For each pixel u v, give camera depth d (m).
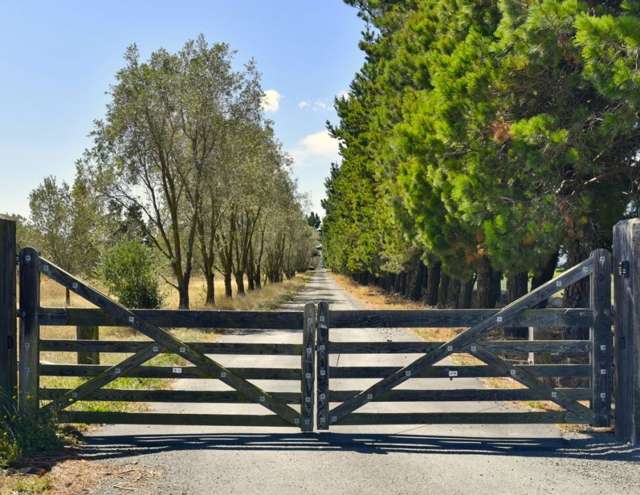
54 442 7.38
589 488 6.17
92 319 8.16
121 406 9.78
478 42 12.06
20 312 8.10
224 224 39.47
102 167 27.52
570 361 12.91
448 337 19.80
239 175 30.98
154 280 25.30
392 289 63.34
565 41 10.07
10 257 7.89
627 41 8.86
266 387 11.53
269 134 35.03
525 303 8.39
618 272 8.24
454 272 16.14
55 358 14.36
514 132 10.53
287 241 82.88
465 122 11.84
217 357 15.20
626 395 8.02
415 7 23.02
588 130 11.08
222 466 6.76
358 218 50.28
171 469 6.63
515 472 6.65
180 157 29.17
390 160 20.70
